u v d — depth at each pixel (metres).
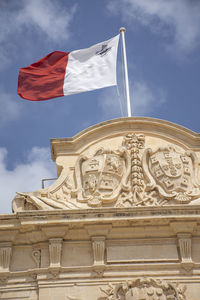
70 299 22.14
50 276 22.59
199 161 25.30
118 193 24.25
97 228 23.23
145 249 23.16
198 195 24.06
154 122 26.11
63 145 25.86
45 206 23.86
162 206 23.22
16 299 22.44
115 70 28.72
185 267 22.62
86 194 24.36
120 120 26.17
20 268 23.11
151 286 22.20
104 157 25.09
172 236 23.38
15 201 24.45
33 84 28.09
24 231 23.48
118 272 22.67
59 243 23.06
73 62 29.02
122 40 29.70
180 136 25.92
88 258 23.06
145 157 25.11
